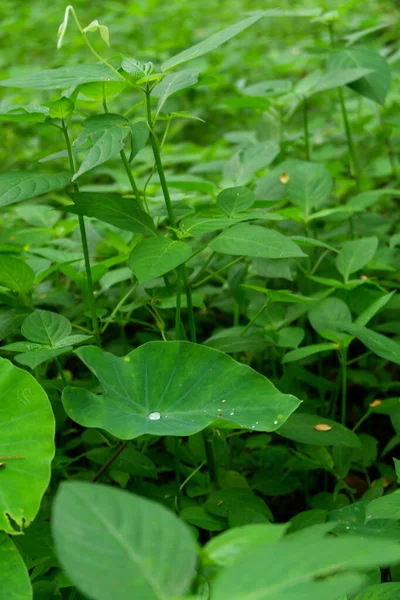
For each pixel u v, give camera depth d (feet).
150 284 5.77
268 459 5.47
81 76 4.82
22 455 4.41
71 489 3.70
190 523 4.90
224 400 4.64
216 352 4.74
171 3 17.42
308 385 6.20
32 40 15.03
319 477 5.66
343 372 5.40
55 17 15.60
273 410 4.58
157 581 3.48
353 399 6.28
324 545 3.54
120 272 6.00
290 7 16.29
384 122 7.38
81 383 5.60
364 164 7.79
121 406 4.62
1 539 4.33
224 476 5.32
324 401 5.79
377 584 4.44
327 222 7.27
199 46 4.87
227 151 8.71
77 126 10.05
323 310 5.46
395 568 4.77
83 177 9.47
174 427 4.52
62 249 6.59
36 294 6.11
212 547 3.72
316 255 6.44
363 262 5.71
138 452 5.29
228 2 17.33
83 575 3.43
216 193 6.15
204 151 8.55
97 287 6.33
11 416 4.50
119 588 3.42
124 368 4.73
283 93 6.75
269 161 6.10
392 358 4.99
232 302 6.38
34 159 9.61
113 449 5.33
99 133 4.69
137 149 4.75
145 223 4.91
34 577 4.61
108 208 4.87
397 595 4.40
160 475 5.77
